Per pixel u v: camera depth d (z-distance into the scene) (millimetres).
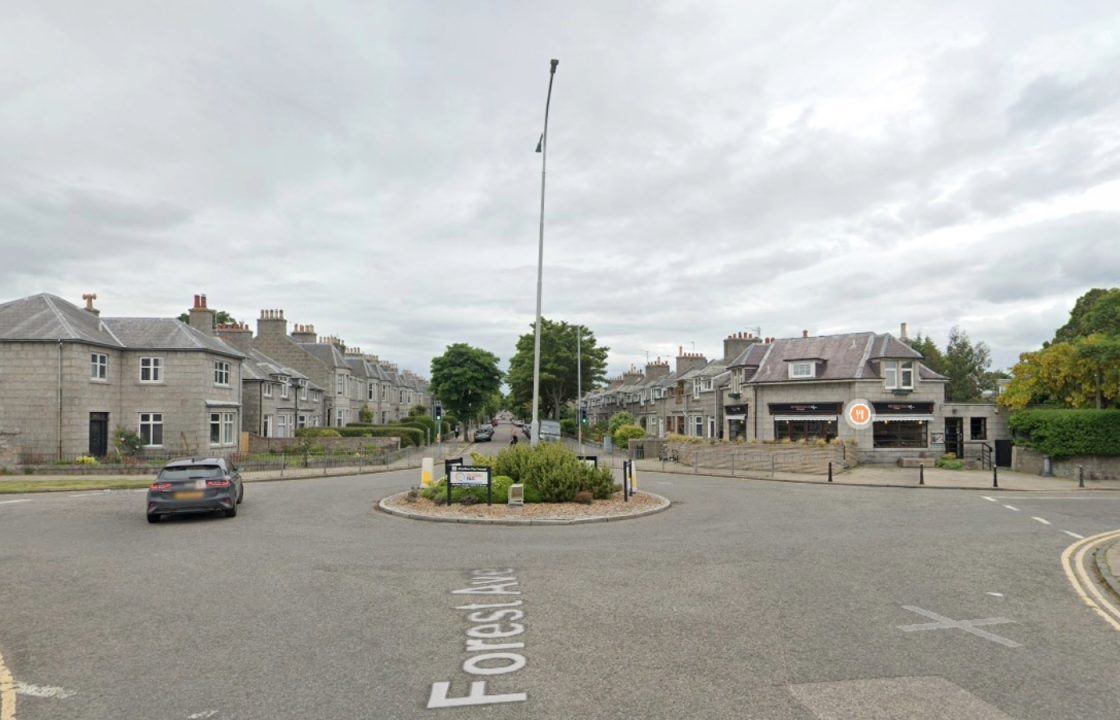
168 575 10406
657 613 8289
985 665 6574
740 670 6379
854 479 28828
